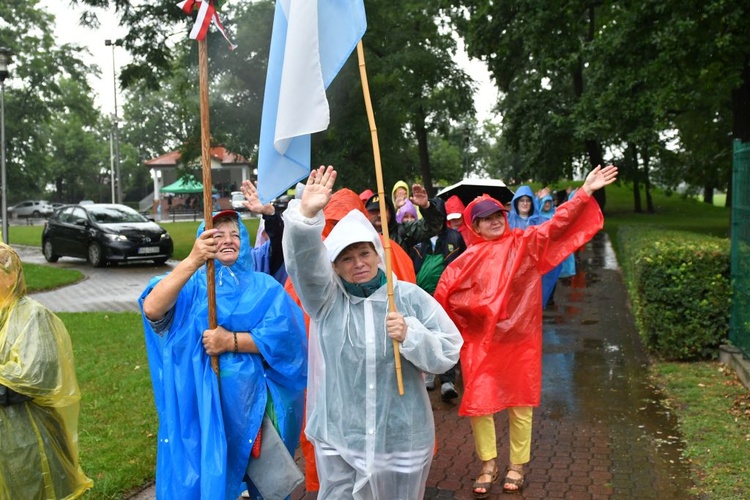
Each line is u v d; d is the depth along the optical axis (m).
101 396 6.89
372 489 3.31
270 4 21.52
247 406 3.60
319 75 3.54
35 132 48.38
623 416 6.30
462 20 29.84
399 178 24.72
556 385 7.36
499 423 6.34
